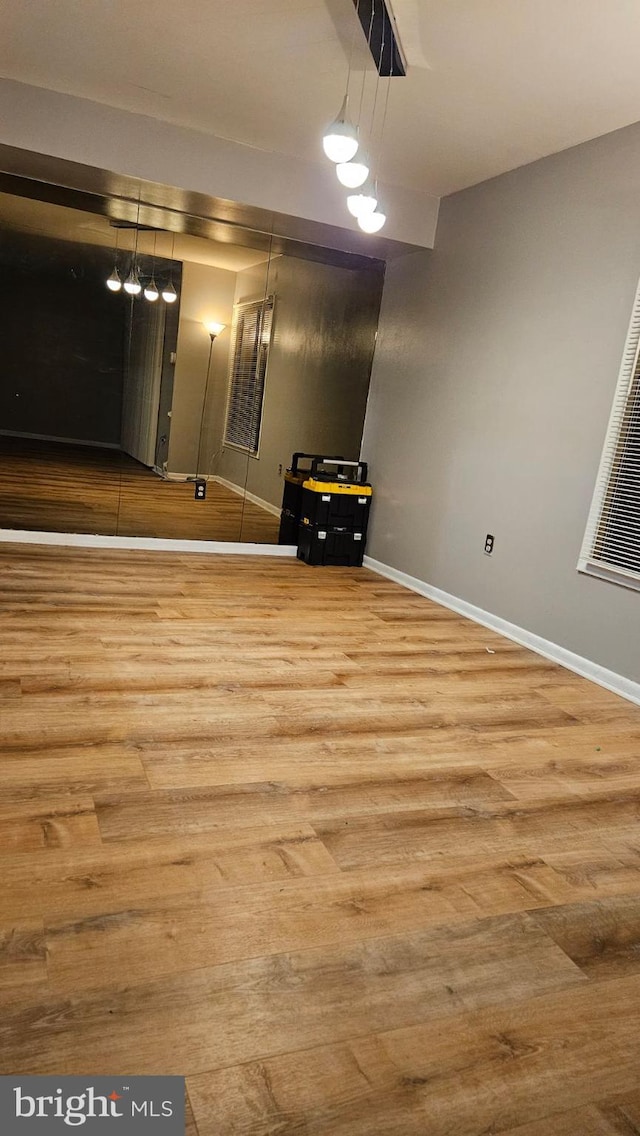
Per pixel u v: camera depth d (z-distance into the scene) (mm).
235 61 3477
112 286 5070
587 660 3750
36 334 4969
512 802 2348
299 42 3221
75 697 2746
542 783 2502
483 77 3320
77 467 5234
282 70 3510
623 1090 1334
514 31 2926
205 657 3348
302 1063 1310
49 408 5090
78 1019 1341
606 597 3654
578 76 3205
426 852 2016
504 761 2639
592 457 3771
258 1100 1228
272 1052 1325
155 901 1688
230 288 5352
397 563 5500
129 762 2309
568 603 3900
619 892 1936
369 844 2018
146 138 4301
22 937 1526
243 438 5645
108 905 1656
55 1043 1288
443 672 3553
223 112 4113
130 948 1533
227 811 2098
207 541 5699
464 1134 1212
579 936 1742
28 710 2594
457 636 4211
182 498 5559
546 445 4086
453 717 2994
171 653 3346
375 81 3490
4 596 3914
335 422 5914
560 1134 1233
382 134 4086
